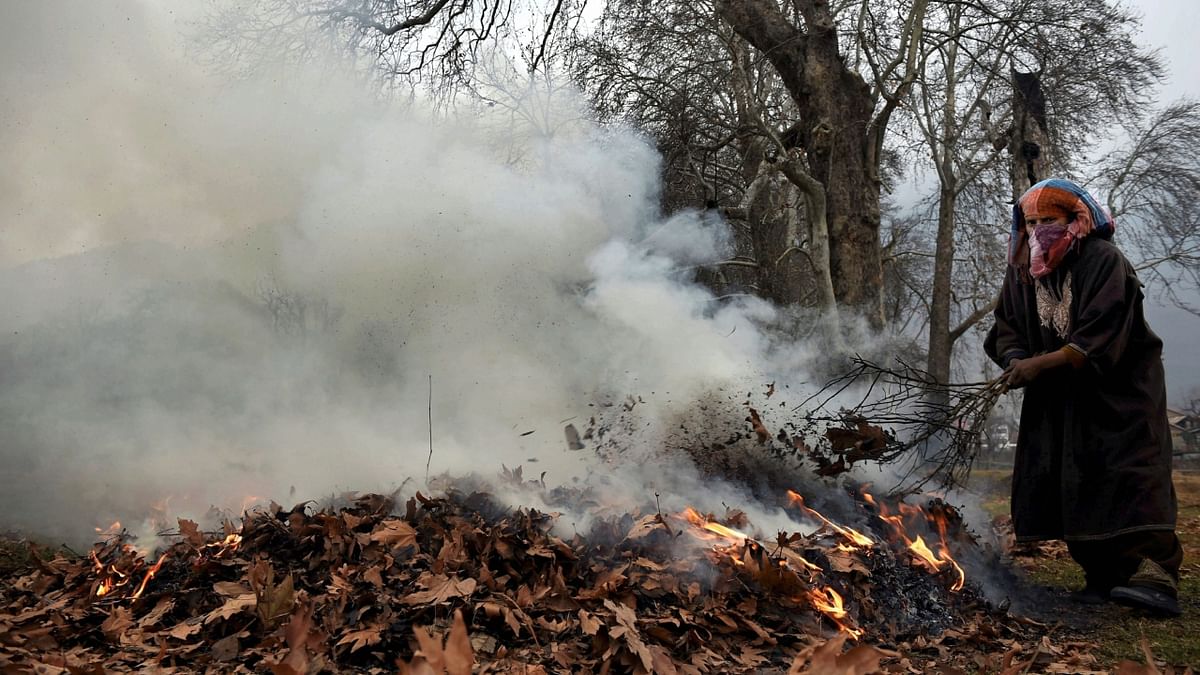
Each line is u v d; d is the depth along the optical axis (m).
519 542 3.41
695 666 2.86
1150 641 3.38
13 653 2.59
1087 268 3.83
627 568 3.35
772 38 15.15
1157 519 3.69
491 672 2.62
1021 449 4.09
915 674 2.93
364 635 2.75
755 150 18.88
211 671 2.61
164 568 3.42
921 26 16.33
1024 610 3.84
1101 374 3.73
